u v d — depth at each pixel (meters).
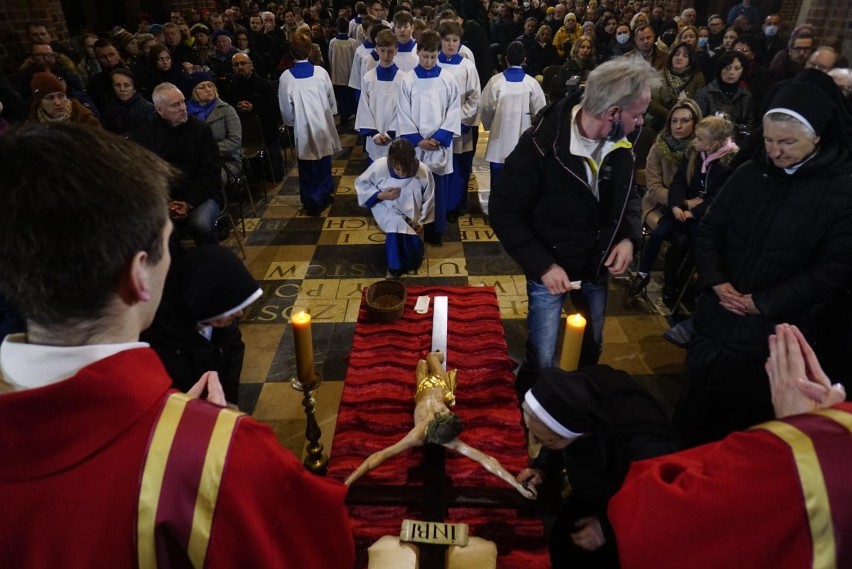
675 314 3.97
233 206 5.79
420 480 1.95
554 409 1.50
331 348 3.62
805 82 1.93
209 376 1.17
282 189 6.28
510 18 10.98
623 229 2.43
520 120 5.29
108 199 0.61
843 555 0.67
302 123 5.26
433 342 2.54
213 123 5.07
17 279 0.61
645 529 0.89
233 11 9.71
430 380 2.17
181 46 7.05
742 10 8.66
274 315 3.96
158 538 0.63
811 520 0.69
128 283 0.67
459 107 4.79
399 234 4.28
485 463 1.74
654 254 4.04
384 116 5.59
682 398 2.78
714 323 2.39
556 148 2.18
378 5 7.38
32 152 0.60
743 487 0.76
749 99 5.01
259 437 0.71
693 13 8.41
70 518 0.61
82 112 4.54
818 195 2.04
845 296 2.36
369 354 2.60
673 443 1.48
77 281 0.62
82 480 0.61
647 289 4.31
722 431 2.56
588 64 6.55
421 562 1.56
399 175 3.98
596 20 10.52
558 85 6.58
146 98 5.86
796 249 2.12
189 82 5.98
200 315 1.69
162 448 0.64
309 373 2.10
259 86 6.05
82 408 0.61
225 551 0.65
